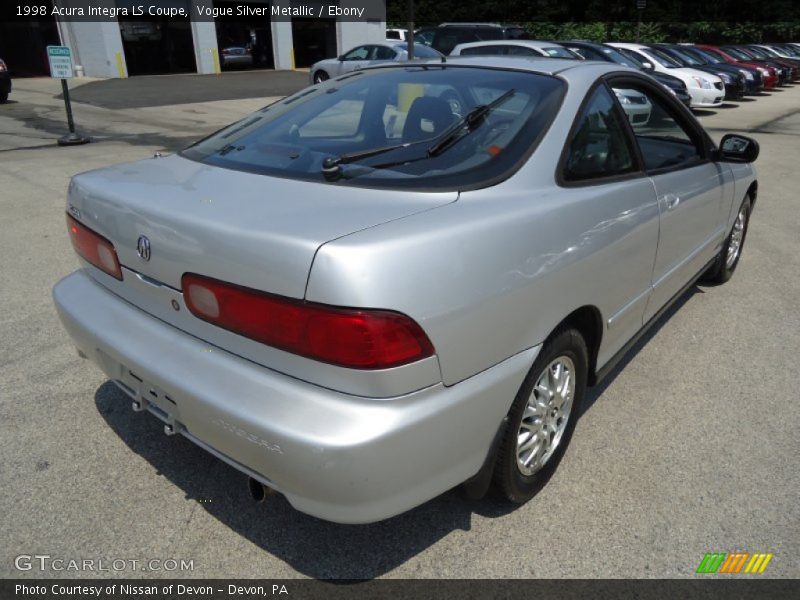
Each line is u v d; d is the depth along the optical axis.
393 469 1.75
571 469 2.65
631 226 2.60
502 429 2.08
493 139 2.30
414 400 1.76
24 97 16.97
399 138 2.52
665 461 2.71
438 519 2.38
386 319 1.66
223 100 17.02
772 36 37.50
